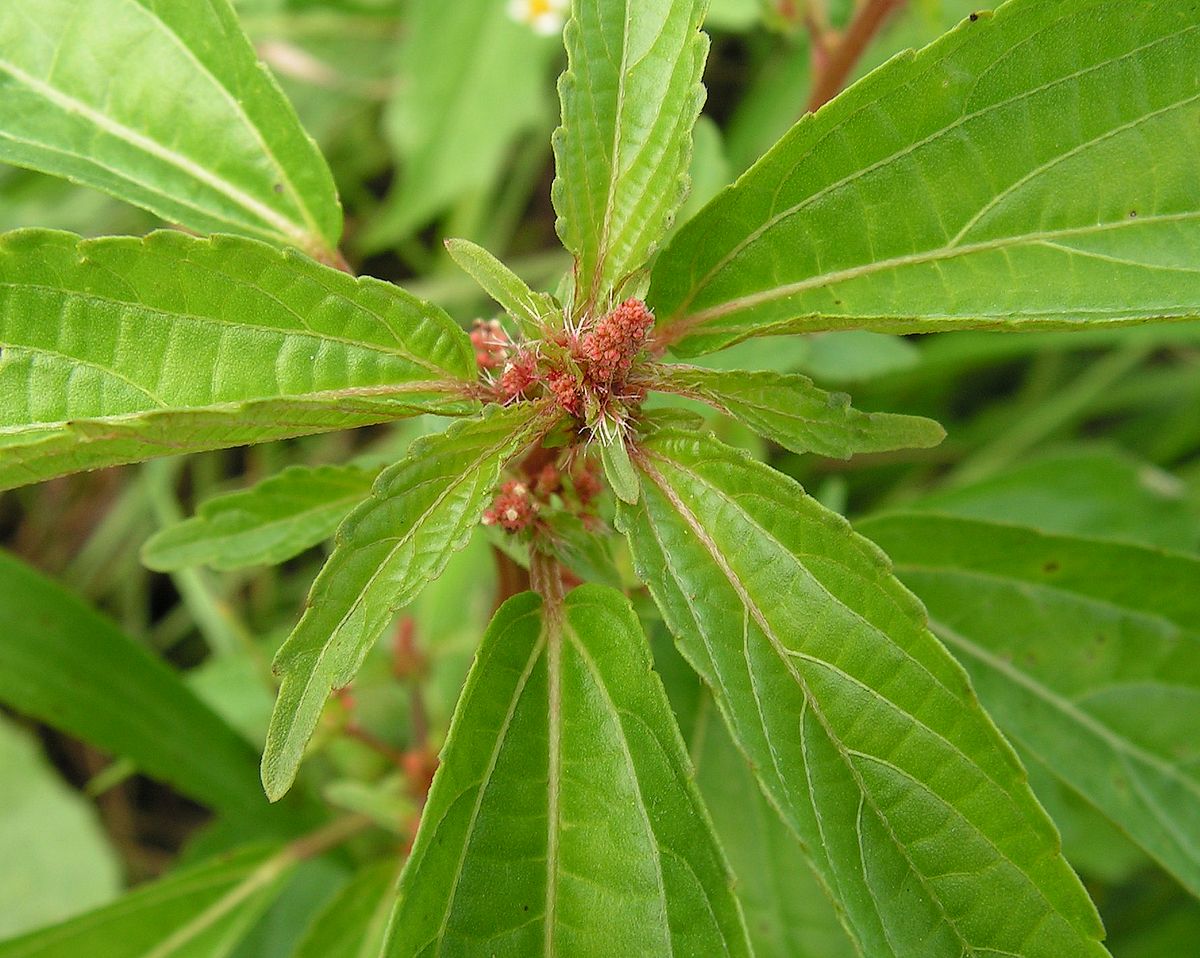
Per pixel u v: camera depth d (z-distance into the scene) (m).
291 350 0.15
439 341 0.15
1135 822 0.18
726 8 0.28
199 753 0.22
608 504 0.16
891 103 0.15
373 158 0.34
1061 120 0.15
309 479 0.19
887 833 0.14
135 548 0.32
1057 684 0.19
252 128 0.18
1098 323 0.14
